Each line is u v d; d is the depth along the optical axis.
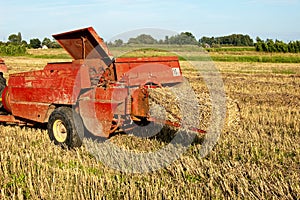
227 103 7.57
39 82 7.56
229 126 7.57
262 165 6.08
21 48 56.88
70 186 5.12
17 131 8.28
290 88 16.69
